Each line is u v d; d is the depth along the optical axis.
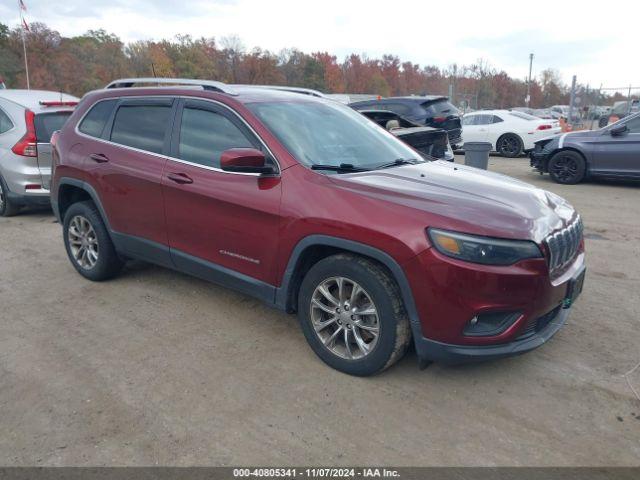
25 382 3.43
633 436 2.91
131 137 4.55
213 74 59.56
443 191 3.37
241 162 3.44
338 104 4.78
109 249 4.90
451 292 2.96
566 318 3.52
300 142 3.79
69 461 2.73
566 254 3.35
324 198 3.35
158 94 4.44
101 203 4.72
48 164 7.37
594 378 3.46
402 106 13.06
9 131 7.36
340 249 3.44
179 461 2.73
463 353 3.05
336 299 3.45
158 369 3.58
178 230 4.18
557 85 86.38
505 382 3.41
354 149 4.05
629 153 10.04
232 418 3.06
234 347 3.87
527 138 15.72
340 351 3.51
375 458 2.75
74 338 4.02
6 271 5.49
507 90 80.69
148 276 5.27
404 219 3.06
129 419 3.06
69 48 56.44
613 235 6.85
